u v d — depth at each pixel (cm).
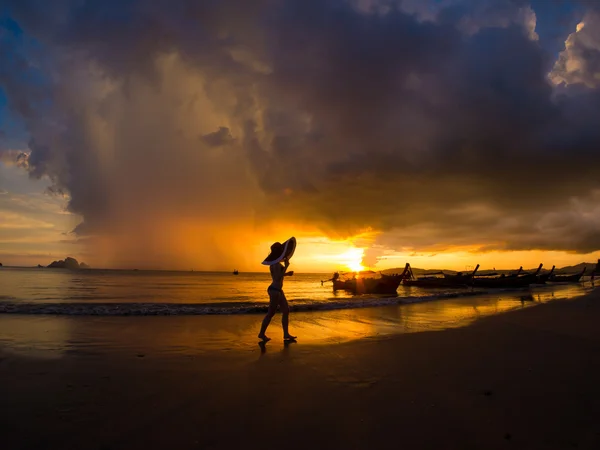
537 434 309
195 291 3197
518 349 650
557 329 878
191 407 365
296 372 498
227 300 2114
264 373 492
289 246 782
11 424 319
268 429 315
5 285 3334
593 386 440
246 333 834
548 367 526
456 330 872
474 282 4509
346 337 785
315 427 320
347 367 526
